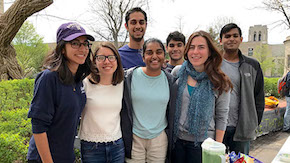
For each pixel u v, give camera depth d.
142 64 2.83
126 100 1.99
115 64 1.84
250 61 2.58
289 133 5.20
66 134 1.59
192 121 1.91
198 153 1.92
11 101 4.04
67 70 1.53
